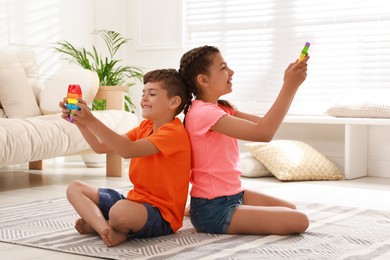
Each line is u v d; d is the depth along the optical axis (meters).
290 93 1.64
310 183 3.37
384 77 3.93
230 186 1.81
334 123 3.70
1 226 1.97
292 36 4.25
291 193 2.94
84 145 3.15
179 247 1.64
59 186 3.13
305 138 4.14
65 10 4.46
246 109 4.41
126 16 4.87
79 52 4.17
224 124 1.71
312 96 4.16
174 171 1.73
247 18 4.43
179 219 1.80
